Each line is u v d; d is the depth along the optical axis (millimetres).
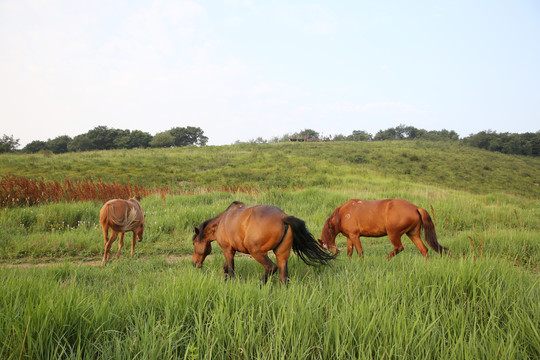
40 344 2682
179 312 3402
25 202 12875
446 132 115688
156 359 2736
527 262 7199
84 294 3729
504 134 77375
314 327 3170
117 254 7871
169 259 8078
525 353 2859
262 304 3559
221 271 5781
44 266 6766
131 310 3482
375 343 3020
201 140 102000
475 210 13359
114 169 29312
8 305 3268
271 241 4984
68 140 81938
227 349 2887
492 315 3379
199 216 11133
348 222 7148
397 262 5902
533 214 13805
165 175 27828
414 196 16656
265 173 30109
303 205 13797
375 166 39219
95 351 2830
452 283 4160
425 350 2918
